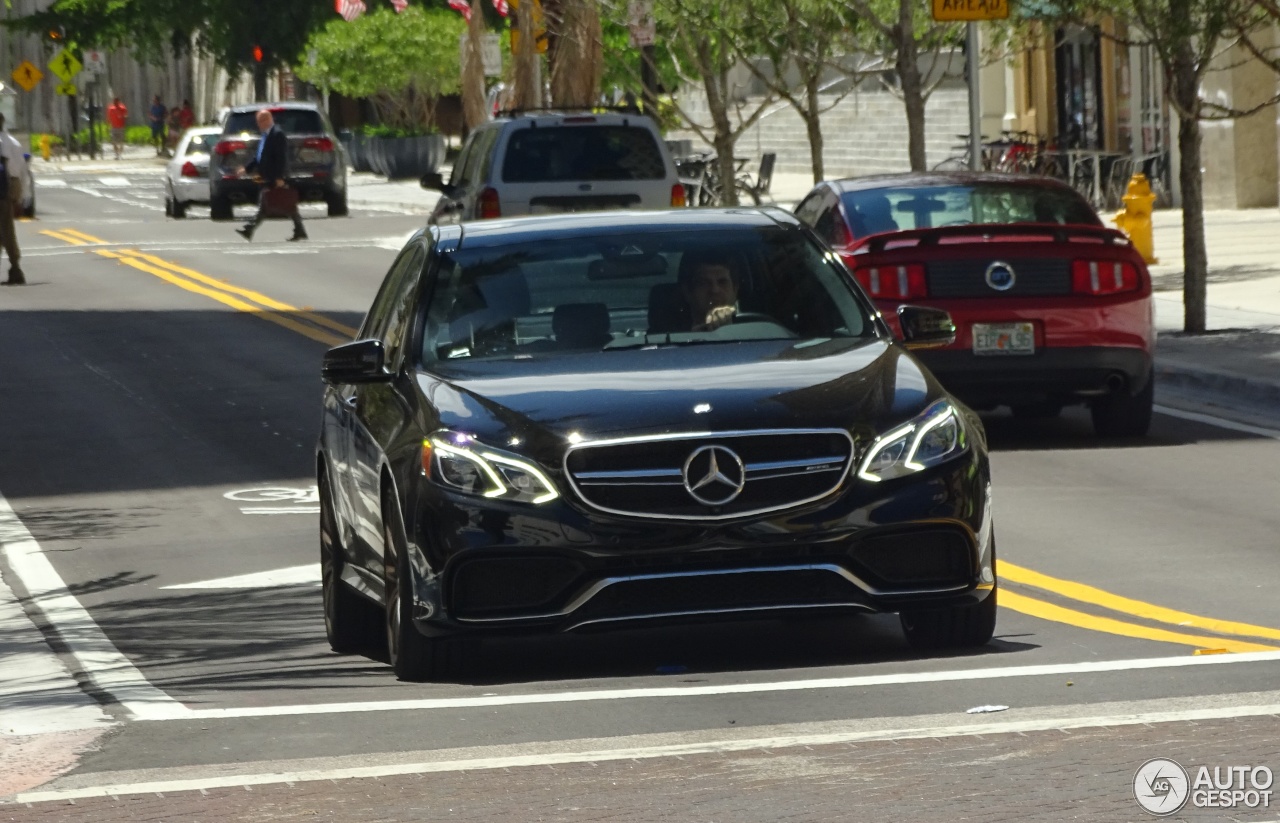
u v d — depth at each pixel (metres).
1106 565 32.19
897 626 28.52
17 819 18.80
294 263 99.25
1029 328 42.72
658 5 87.38
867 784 18.78
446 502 24.19
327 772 20.12
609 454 24.03
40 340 70.06
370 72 174.12
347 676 26.39
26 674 27.11
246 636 30.11
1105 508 37.00
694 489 23.91
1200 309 58.34
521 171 68.31
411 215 133.25
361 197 149.00
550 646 28.12
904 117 141.50
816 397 24.67
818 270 28.45
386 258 101.31
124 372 61.84
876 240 42.84
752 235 28.77
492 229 29.11
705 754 20.23
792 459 24.17
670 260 28.28
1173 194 106.88
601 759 20.22
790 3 82.75
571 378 25.48
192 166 133.12
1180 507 36.84
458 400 25.19
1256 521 35.31
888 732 20.77
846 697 22.94
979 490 24.91
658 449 24.00
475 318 27.48
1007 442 45.09
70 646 28.97
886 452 24.41
